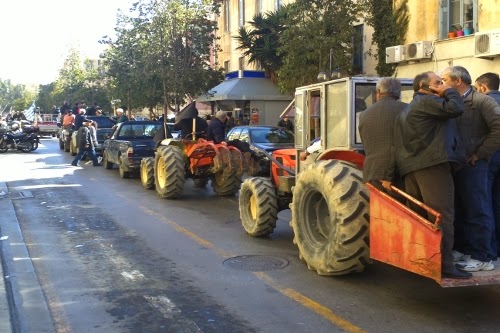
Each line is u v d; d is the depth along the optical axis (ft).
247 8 103.96
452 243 15.69
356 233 18.44
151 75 84.17
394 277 20.31
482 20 47.83
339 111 21.31
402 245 16.10
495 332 15.19
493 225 17.04
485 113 16.02
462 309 17.02
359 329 15.47
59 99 205.77
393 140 16.74
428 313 16.70
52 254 23.99
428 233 15.24
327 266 19.49
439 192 15.55
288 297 18.25
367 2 60.54
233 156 37.91
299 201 21.31
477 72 49.08
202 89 88.79
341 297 18.22
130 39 89.71
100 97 155.22
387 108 17.01
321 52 58.85
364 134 17.35
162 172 40.42
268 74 88.99
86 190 43.91
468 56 49.90
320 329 15.53
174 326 15.92
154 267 21.99
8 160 70.08
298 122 25.00
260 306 17.47
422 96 15.53
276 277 20.52
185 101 96.22
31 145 85.40
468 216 16.46
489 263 16.21
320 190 19.79
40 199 39.09
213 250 24.76
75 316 16.74
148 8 82.43
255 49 83.35
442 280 15.16
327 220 20.72
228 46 113.09
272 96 86.12
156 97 90.17
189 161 40.50
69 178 51.75
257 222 26.50
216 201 39.27
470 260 16.21
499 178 17.38
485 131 16.30
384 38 60.54
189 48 85.81
